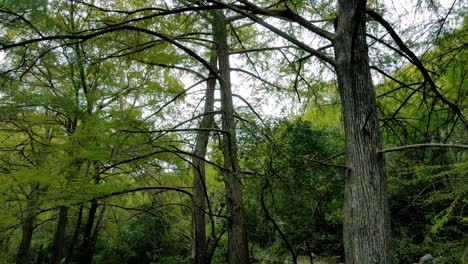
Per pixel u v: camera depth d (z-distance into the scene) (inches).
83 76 279.6
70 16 241.3
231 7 147.8
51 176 203.5
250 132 216.1
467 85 205.8
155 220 445.4
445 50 188.5
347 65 138.9
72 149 219.6
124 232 467.5
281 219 277.3
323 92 274.2
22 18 185.3
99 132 213.3
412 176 277.7
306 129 223.8
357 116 133.0
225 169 231.3
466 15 164.9
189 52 211.5
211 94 305.7
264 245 366.0
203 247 291.3
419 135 239.3
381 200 125.6
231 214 246.2
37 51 221.6
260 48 290.7
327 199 273.7
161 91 270.4
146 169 294.4
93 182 231.3
